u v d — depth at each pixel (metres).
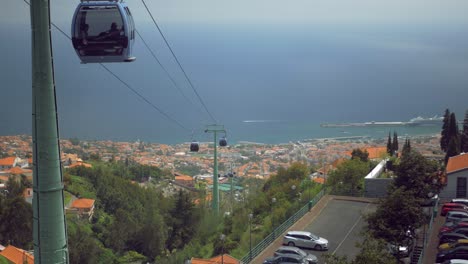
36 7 9.76
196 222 57.06
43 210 10.17
